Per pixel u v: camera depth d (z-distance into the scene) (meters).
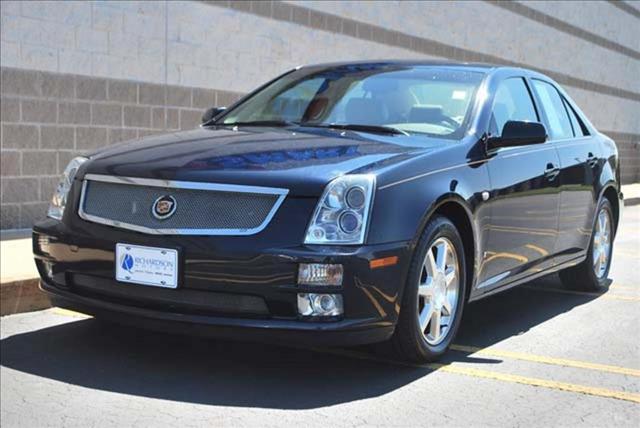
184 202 4.08
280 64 11.05
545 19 13.90
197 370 4.38
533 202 5.44
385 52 13.12
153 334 5.06
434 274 4.44
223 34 10.16
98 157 4.61
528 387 4.29
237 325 3.90
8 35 7.92
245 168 4.12
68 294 4.39
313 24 11.56
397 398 4.04
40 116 8.27
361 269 3.88
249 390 4.09
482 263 4.88
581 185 6.25
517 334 5.41
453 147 4.75
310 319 3.86
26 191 8.23
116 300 4.23
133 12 9.05
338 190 3.96
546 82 6.46
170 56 9.52
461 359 4.75
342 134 4.89
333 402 3.95
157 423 3.65
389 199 4.07
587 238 6.55
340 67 5.96
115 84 8.94
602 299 6.64
